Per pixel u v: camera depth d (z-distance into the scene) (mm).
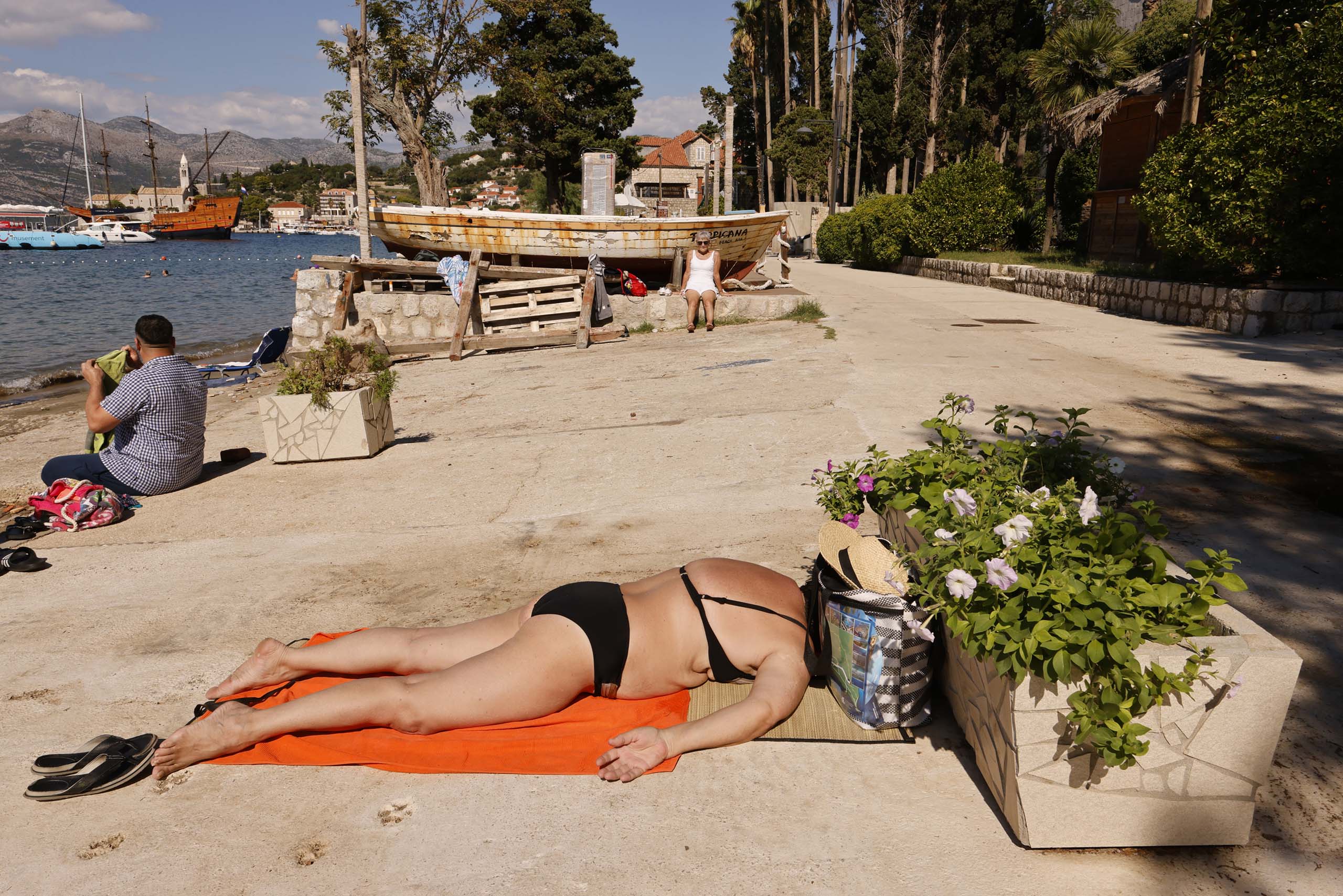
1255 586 3848
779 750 2908
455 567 4773
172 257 86250
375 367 7957
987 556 2553
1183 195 13141
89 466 6504
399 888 2283
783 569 4316
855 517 3684
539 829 2520
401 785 2766
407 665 3215
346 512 6055
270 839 2512
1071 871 2301
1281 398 7707
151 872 2377
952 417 3842
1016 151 49625
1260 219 11828
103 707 3340
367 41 21781
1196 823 2352
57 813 2684
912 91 52188
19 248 106312
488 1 23688
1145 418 7090
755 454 6688
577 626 3010
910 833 2469
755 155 82438
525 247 17078
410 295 15531
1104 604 2244
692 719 3035
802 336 12898
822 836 2463
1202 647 2242
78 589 4758
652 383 10164
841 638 2996
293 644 3725
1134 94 18906
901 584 2920
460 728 3023
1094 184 27234
